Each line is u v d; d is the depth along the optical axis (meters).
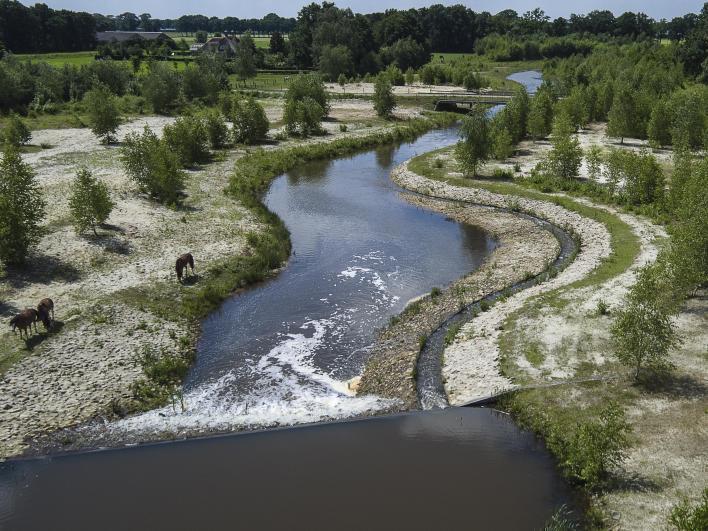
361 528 18.30
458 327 31.80
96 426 23.95
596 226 46.47
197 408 25.47
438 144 87.44
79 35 188.50
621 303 31.67
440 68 154.62
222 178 61.47
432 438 22.97
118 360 28.11
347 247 45.66
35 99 100.38
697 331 28.06
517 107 83.19
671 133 70.06
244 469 21.44
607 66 127.88
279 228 48.09
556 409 23.55
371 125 97.12
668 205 45.97
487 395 25.19
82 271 36.47
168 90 103.81
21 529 18.69
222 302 35.88
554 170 60.59
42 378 26.23
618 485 19.27
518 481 20.33
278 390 26.95
